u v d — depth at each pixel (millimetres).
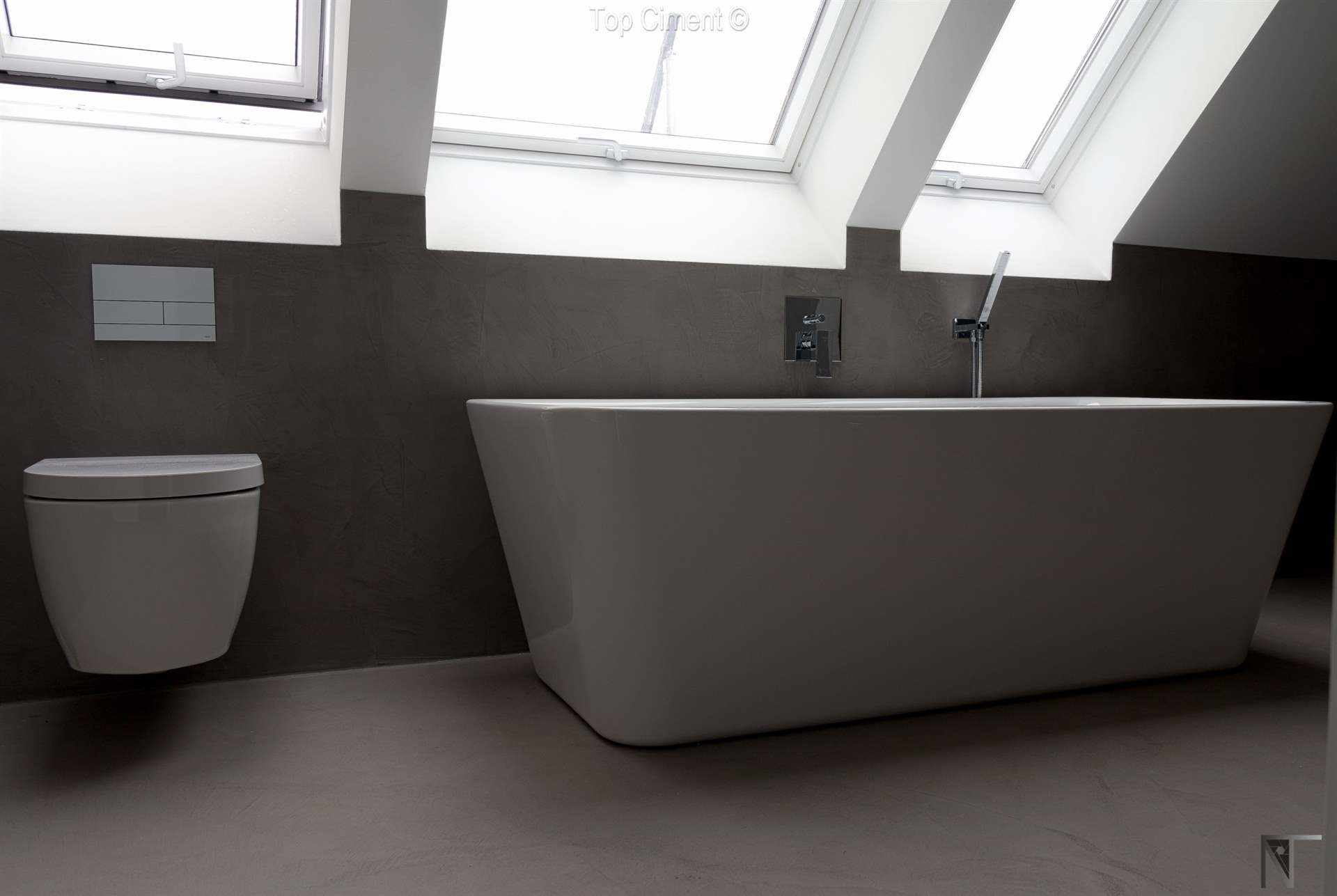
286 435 2398
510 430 2041
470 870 1459
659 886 1406
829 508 1896
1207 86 2965
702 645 1875
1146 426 2164
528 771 1818
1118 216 3279
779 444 1825
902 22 2676
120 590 1770
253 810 1662
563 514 1844
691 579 1824
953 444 1979
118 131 2461
